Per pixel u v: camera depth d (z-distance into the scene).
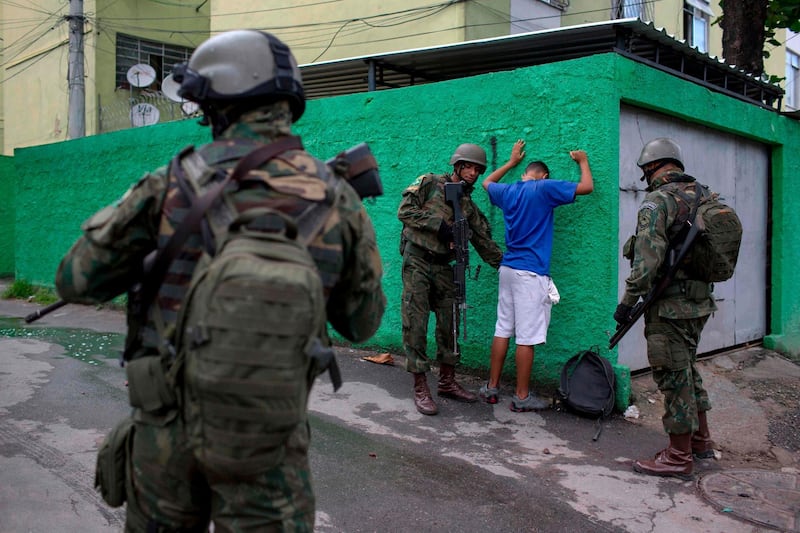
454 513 3.26
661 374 3.80
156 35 15.93
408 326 4.68
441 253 4.72
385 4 10.59
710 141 6.09
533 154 5.11
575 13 11.66
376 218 6.12
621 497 3.52
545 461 3.95
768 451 4.45
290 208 1.65
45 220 10.01
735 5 7.72
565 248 4.94
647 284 3.63
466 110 5.49
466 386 5.26
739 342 6.59
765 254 7.00
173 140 8.06
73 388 4.98
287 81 1.76
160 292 1.65
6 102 17.33
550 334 5.03
